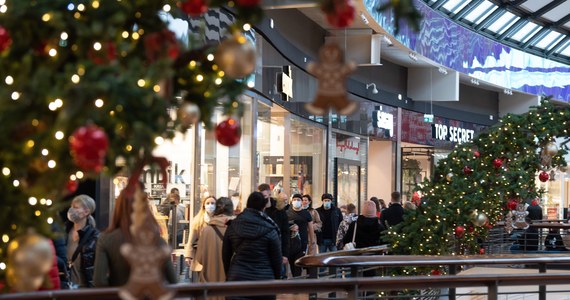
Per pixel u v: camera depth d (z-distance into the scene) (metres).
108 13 4.50
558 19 36.38
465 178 12.55
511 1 33.00
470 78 33.53
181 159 13.61
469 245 13.20
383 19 23.84
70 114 3.95
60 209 4.76
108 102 4.02
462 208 12.09
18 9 4.39
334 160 26.27
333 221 17.38
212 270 9.73
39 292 5.05
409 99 32.44
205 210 10.99
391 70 31.31
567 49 39.81
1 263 4.81
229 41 4.43
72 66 4.10
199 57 4.81
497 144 13.43
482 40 33.50
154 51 4.51
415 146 33.94
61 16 4.34
